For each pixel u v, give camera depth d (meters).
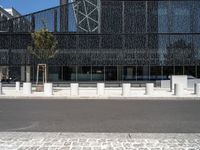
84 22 42.41
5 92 27.22
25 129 9.60
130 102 19.45
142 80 41.62
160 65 41.78
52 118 12.00
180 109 15.34
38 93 25.70
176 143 7.39
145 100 21.28
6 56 42.69
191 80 33.53
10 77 42.50
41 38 29.47
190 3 42.28
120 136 8.20
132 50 41.94
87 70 41.91
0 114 13.20
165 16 42.31
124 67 41.81
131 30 42.34
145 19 42.38
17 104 17.84
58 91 28.91
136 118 12.05
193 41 42.03
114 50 41.97
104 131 9.30
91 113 13.57
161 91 29.14
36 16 42.62
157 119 11.80
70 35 42.22
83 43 42.06
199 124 10.62
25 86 25.44
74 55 41.97
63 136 8.19
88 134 8.48
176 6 42.28
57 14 42.50
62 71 41.84
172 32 42.12
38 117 12.27
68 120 11.49
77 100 21.02
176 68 41.78
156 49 41.97
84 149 6.82
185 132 9.13
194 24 42.22
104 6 42.50
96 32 42.22
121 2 42.47
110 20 42.41
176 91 23.86
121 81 41.53
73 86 24.06
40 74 41.59
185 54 41.88
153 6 42.44
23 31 42.69
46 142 7.45
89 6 42.53
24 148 6.90
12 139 7.79
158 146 7.09
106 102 19.39
